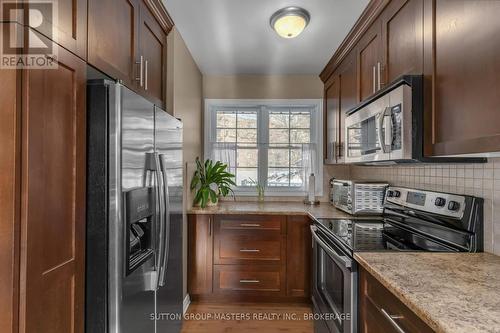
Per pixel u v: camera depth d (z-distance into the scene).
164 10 1.91
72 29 1.03
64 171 0.98
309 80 3.34
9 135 0.79
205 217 2.67
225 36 2.32
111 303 1.12
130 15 1.53
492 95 0.90
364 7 1.87
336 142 2.71
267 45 2.49
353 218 2.30
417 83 1.29
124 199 1.16
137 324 1.29
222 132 3.41
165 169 1.53
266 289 2.67
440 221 1.49
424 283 0.98
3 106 0.79
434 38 1.21
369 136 1.68
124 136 1.16
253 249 2.67
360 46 2.12
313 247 2.26
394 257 1.28
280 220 2.66
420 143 1.28
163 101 2.09
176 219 1.85
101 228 1.12
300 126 3.41
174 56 2.17
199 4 1.86
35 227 0.84
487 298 0.87
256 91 3.35
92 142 1.12
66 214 0.98
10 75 0.79
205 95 3.34
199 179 2.86
